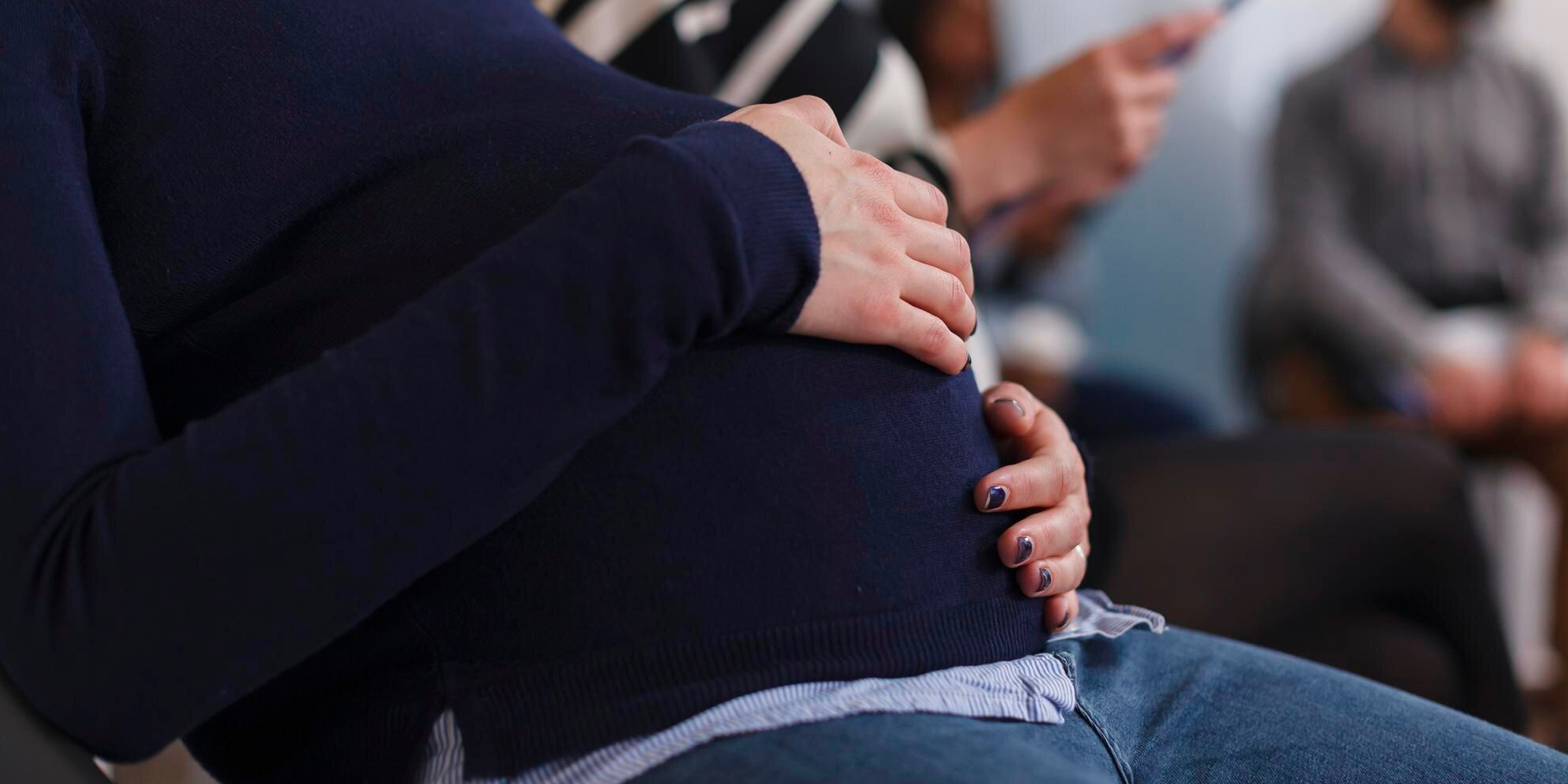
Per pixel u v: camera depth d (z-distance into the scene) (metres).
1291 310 2.44
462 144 0.59
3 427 0.48
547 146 0.59
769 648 0.53
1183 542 1.20
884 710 0.53
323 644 0.48
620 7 1.00
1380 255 2.48
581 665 0.52
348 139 0.59
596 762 0.52
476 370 0.46
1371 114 2.46
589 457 0.53
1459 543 1.25
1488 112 2.45
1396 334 2.36
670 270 0.48
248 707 0.59
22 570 0.47
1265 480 1.24
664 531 0.52
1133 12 2.38
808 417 0.54
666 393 0.53
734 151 0.51
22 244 0.49
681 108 0.63
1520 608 2.38
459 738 0.53
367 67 0.60
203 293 0.58
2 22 0.54
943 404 0.59
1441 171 2.45
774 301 0.53
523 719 0.52
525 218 0.57
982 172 1.20
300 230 0.58
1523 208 2.45
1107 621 0.67
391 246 0.57
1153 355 2.49
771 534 0.53
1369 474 1.24
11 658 0.48
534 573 0.53
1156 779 0.63
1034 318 2.00
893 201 0.57
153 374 0.60
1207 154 2.51
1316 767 0.63
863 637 0.54
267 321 0.58
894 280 0.55
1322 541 1.21
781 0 1.05
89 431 0.48
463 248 0.56
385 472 0.46
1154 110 1.22
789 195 0.52
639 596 0.52
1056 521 0.61
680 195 0.48
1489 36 2.47
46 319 0.49
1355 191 2.48
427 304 0.48
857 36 1.07
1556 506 2.27
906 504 0.56
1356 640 1.20
